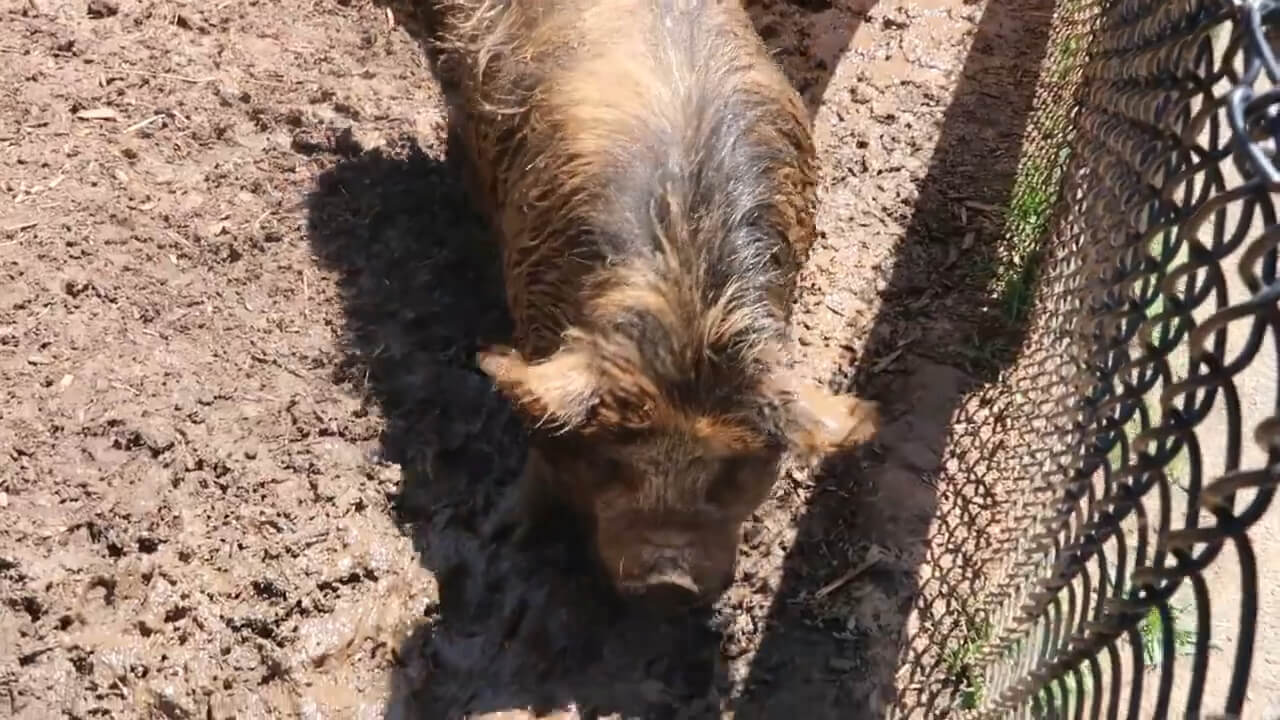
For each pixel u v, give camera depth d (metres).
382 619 2.29
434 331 2.58
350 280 2.64
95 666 2.20
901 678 2.25
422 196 2.76
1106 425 1.79
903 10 3.16
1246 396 2.42
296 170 2.77
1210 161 1.57
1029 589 2.09
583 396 1.99
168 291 2.58
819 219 2.80
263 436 2.43
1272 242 1.37
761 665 2.27
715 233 2.04
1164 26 1.86
